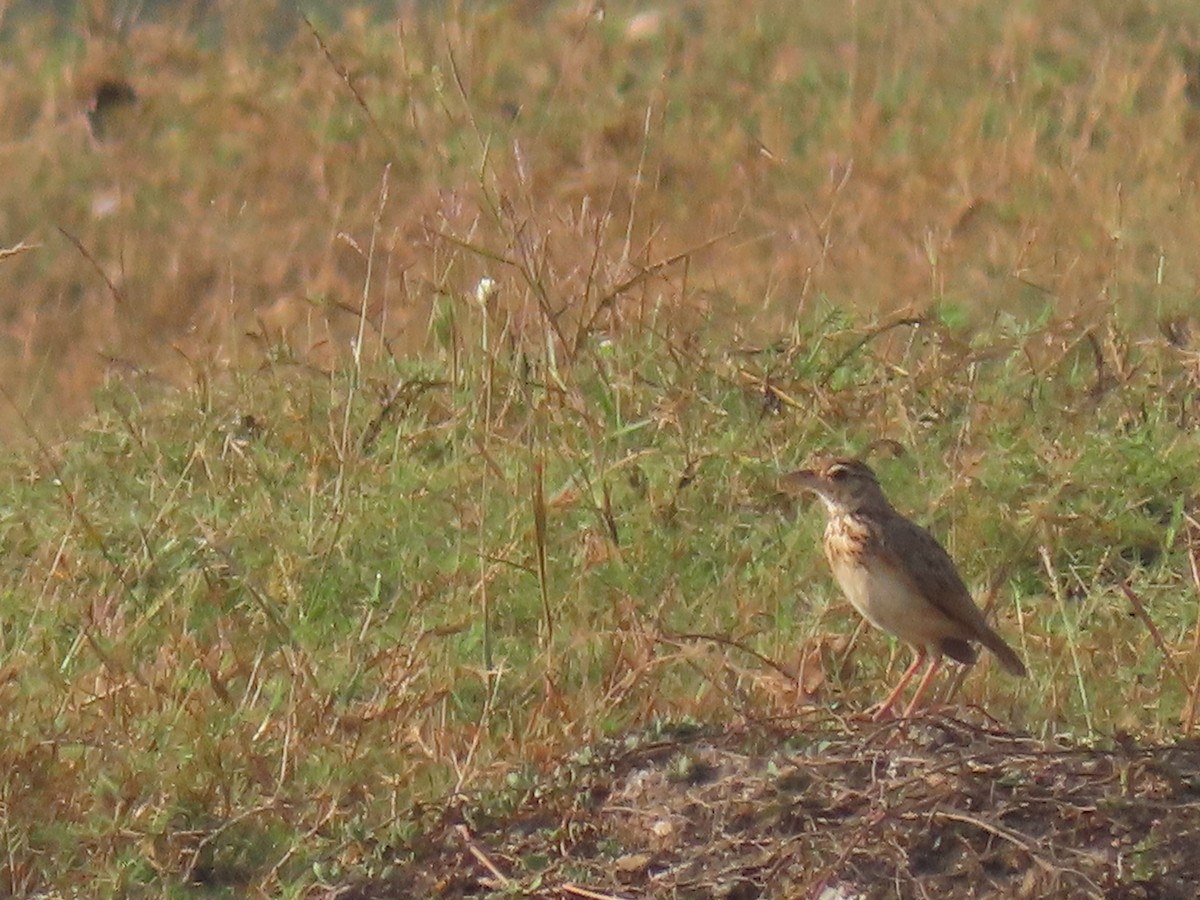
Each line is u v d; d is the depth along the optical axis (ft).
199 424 44.88
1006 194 56.54
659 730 31.68
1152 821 27.66
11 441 46.34
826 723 30.94
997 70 62.90
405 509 40.29
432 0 68.90
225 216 58.18
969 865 27.22
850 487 33.09
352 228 56.65
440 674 34.68
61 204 59.16
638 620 35.24
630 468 41.22
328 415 44.16
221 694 33.58
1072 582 37.91
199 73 65.57
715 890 28.02
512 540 38.47
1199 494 39.93
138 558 38.88
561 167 59.16
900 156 59.36
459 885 29.48
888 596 32.71
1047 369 44.83
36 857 30.58
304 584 38.04
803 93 63.77
